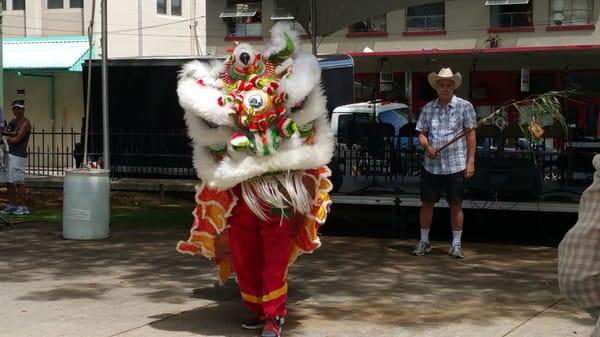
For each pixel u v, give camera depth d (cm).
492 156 902
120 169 1410
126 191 1452
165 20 2909
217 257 573
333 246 880
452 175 787
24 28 2777
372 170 1001
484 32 2566
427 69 1242
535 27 2511
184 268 754
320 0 953
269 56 524
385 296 635
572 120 1063
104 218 925
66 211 914
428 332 528
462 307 597
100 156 1426
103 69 958
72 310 589
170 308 597
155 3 2878
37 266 759
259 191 503
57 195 1416
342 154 1005
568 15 2477
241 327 545
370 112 1218
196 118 522
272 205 505
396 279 702
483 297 630
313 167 518
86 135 959
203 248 555
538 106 768
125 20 2783
